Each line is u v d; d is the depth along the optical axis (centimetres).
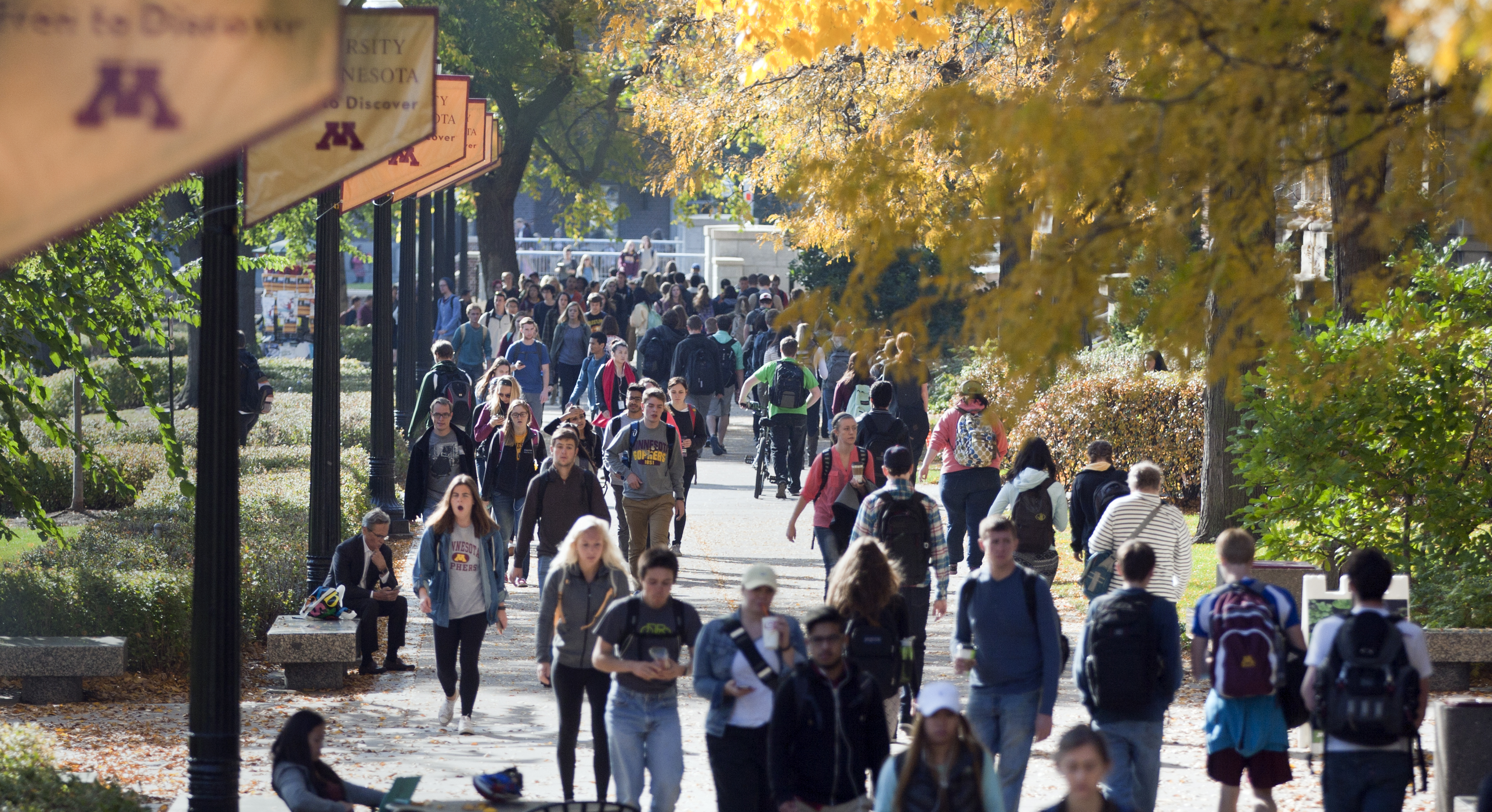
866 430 4534
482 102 5325
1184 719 3189
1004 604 2347
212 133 1400
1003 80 5091
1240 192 1856
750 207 13662
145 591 3684
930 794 1788
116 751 2889
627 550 4431
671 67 7988
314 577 3962
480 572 3072
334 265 4000
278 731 3058
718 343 7575
